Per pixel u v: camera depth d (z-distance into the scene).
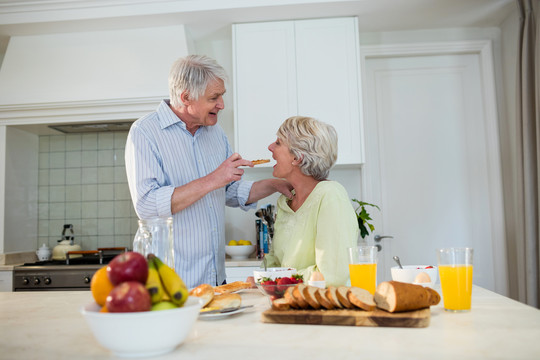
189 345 0.79
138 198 1.70
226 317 1.00
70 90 3.32
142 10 3.17
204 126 1.97
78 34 3.42
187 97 1.74
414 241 3.55
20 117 3.40
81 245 3.80
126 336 0.71
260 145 3.25
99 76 3.33
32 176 3.78
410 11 3.26
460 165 3.57
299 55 3.29
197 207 1.80
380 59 3.66
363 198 3.47
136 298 0.72
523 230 2.98
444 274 1.03
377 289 0.97
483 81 3.56
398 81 3.64
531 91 2.96
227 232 3.52
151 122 1.81
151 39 3.36
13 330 0.96
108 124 3.50
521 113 3.05
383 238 3.55
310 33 3.30
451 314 0.99
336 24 3.30
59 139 3.88
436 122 3.61
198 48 3.66
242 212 3.52
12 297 1.42
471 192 3.55
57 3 3.18
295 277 1.19
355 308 0.98
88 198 3.83
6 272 3.15
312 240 1.54
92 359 0.74
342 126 3.24
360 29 3.54
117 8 3.18
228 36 3.57
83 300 1.33
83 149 3.86
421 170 3.58
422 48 3.56
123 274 0.75
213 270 1.85
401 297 0.91
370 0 3.08
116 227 3.79
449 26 3.54
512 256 3.46
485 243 3.52
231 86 3.62
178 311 0.73
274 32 3.32
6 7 3.21
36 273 3.13
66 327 0.97
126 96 3.26
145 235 1.05
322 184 1.54
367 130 3.61
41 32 3.41
